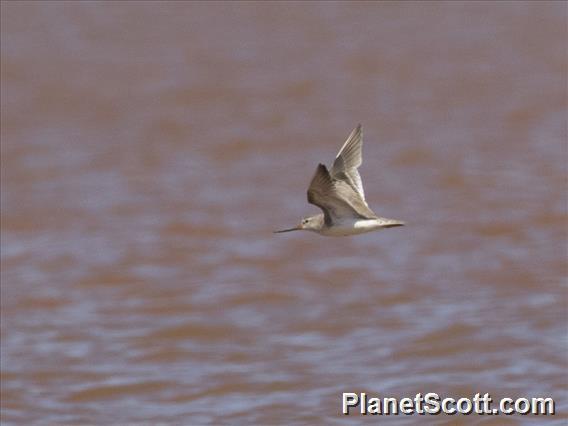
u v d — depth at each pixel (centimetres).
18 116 7675
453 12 10456
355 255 4572
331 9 10725
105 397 3231
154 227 5075
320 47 9462
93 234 5009
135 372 3406
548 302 3897
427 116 7325
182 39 9888
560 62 8606
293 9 10806
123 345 3647
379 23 10225
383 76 8494
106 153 6594
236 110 7606
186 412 3098
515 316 3753
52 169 6241
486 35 9619
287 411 3067
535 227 4875
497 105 7512
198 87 8250
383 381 3244
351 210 1881
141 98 8031
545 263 4356
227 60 9131
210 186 5806
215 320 3862
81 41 9931
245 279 4322
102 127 7281
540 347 3444
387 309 3909
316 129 7056
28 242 4919
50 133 7175
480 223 4972
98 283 4334
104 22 10569
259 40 9769
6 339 3750
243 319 3872
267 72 8694
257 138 6856
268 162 6316
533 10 10375
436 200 5419
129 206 5456
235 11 10838
